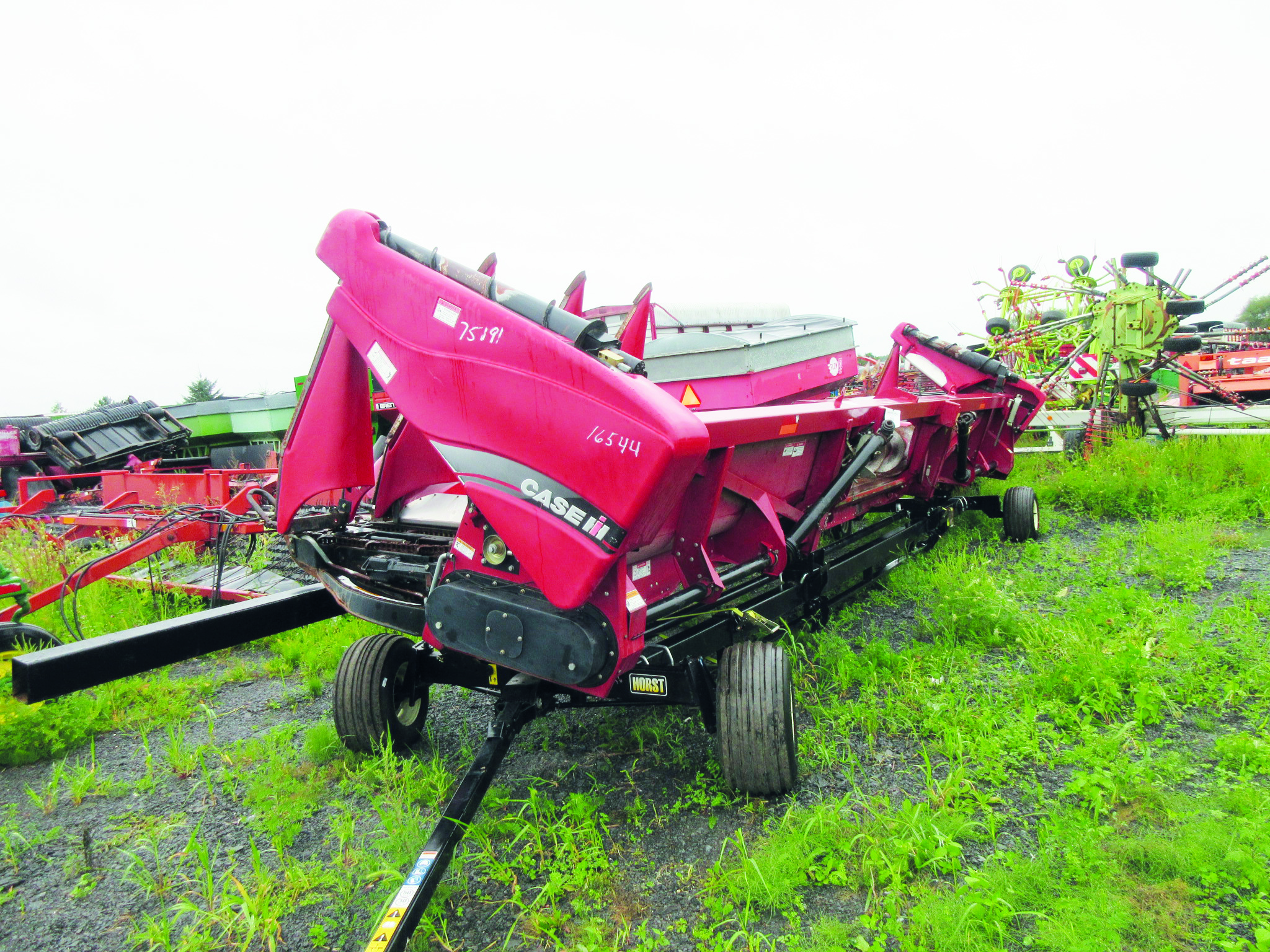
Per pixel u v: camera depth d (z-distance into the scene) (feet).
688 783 11.51
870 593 20.24
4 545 27.66
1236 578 18.52
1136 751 11.19
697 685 10.67
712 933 8.36
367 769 12.17
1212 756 10.88
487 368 8.96
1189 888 8.14
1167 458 29.63
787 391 27.27
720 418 11.09
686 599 10.84
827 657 15.42
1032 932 7.88
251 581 22.95
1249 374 50.52
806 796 10.77
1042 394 27.43
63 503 38.40
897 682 14.17
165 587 22.71
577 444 8.31
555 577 8.59
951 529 26.84
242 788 12.52
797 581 15.31
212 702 16.60
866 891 8.78
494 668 11.72
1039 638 15.29
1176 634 14.07
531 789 10.71
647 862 9.70
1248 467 27.40
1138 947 7.43
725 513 13.02
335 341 11.61
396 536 13.28
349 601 11.17
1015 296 52.54
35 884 10.16
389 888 9.46
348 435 11.93
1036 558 22.49
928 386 30.30
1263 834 8.62
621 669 9.04
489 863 9.70
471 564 9.87
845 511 18.34
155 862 10.53
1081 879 8.43
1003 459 28.81
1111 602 16.57
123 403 53.98
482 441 9.05
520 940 8.50
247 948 8.58
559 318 8.59
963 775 10.49
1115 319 35.27
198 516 20.94
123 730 15.28
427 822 10.80
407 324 9.80
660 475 7.86
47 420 54.60
